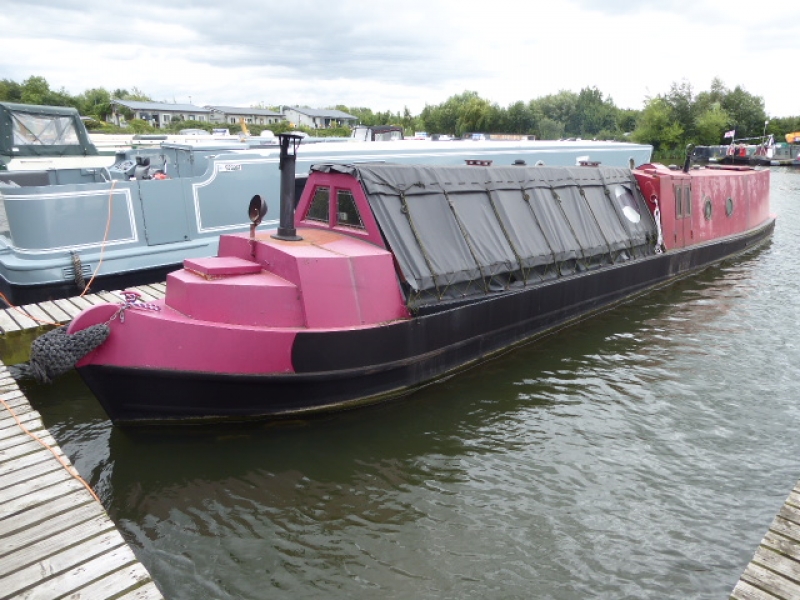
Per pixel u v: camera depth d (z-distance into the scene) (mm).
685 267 14266
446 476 6371
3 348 8266
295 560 5160
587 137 78875
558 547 5332
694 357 9594
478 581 4938
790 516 4777
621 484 6246
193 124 69062
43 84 70250
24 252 10172
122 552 4215
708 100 75125
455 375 8711
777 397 8211
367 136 21844
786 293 13266
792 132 74562
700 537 5461
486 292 8891
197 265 7020
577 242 10734
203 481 6250
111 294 10086
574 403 8000
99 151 15531
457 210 8930
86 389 8617
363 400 7613
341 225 8461
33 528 4430
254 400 6941
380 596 4785
